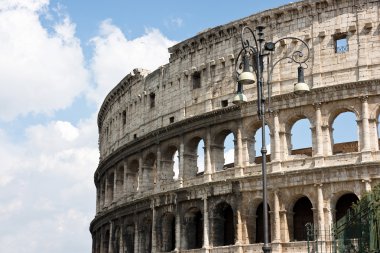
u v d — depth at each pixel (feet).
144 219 369.50
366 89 281.74
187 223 336.08
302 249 280.72
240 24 325.83
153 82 381.81
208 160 327.47
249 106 313.32
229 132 330.13
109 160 435.53
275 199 292.61
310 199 284.00
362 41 288.92
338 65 292.40
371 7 290.56
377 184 245.65
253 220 304.09
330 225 275.39
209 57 340.59
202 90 341.00
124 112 423.64
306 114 296.30
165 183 353.72
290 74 304.30
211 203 319.68
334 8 298.56
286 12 309.83
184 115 348.38
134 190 398.83
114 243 411.95
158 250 349.20
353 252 211.41
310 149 337.11
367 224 202.90
